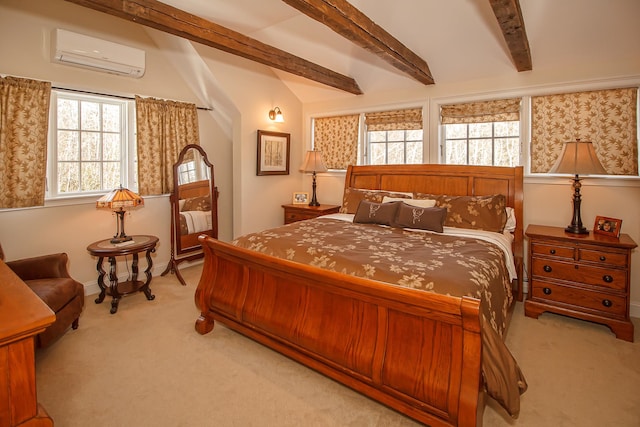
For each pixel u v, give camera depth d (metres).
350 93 4.60
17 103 2.94
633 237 3.04
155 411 1.88
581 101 3.21
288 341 2.17
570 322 2.96
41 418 1.33
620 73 2.99
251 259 2.28
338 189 4.88
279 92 4.74
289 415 1.86
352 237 2.78
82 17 3.30
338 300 1.95
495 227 3.15
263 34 3.76
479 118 3.75
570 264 2.87
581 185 3.19
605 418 1.84
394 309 1.71
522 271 3.34
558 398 2.00
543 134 3.41
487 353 1.53
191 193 4.11
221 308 2.55
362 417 1.85
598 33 2.88
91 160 3.55
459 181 3.75
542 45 3.11
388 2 3.00
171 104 3.97
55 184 3.28
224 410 1.89
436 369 1.59
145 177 3.81
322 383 2.13
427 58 3.62
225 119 4.52
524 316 3.08
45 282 2.53
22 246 3.06
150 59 3.83
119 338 2.63
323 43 3.81
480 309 1.47
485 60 3.46
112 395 2.00
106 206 3.14
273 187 4.79
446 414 1.56
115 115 3.71
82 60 3.23
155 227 4.04
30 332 1.27
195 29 2.76
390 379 1.72
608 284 2.72
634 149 3.03
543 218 3.43
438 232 3.07
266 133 4.54
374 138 4.58
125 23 3.61
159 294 3.52
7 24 2.89
